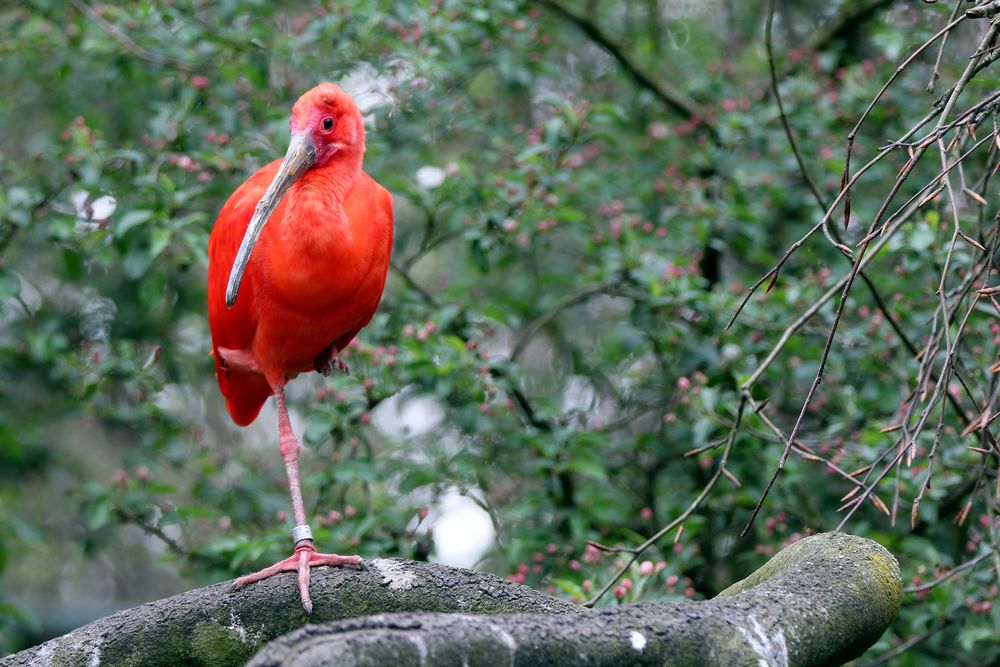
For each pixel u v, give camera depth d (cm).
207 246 974
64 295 1431
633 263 1073
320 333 779
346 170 754
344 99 754
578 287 1256
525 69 1148
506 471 1138
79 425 1534
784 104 1164
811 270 1102
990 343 943
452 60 1129
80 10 1138
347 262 742
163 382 1150
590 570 925
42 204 1066
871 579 546
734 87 1291
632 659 478
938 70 616
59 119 1330
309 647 419
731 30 1460
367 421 986
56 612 1644
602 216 1245
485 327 1095
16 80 1326
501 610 622
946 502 1033
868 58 1382
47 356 1091
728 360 1038
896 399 987
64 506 1598
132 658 604
